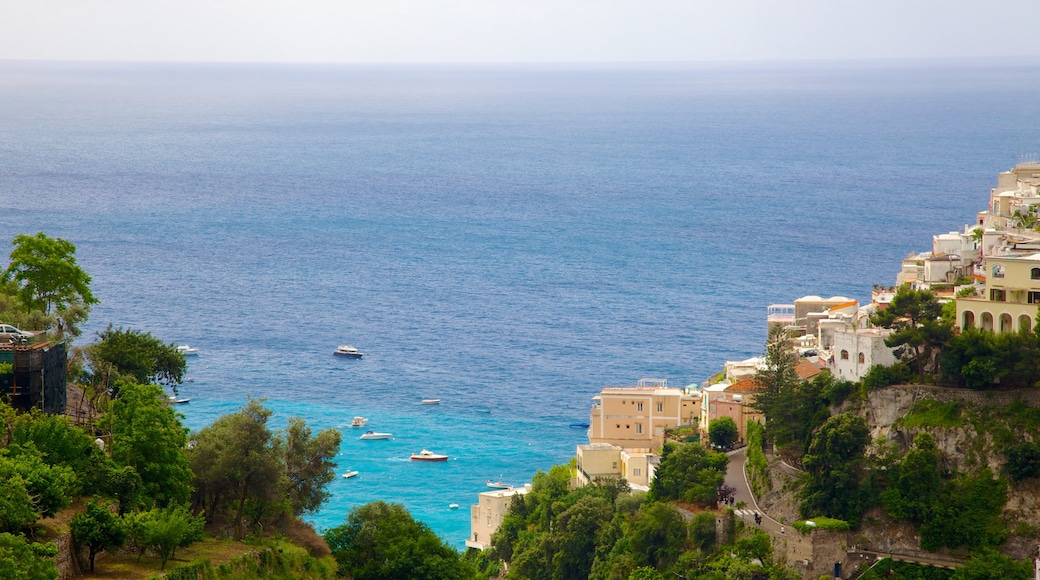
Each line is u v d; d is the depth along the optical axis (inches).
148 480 7096.5
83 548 6456.7
